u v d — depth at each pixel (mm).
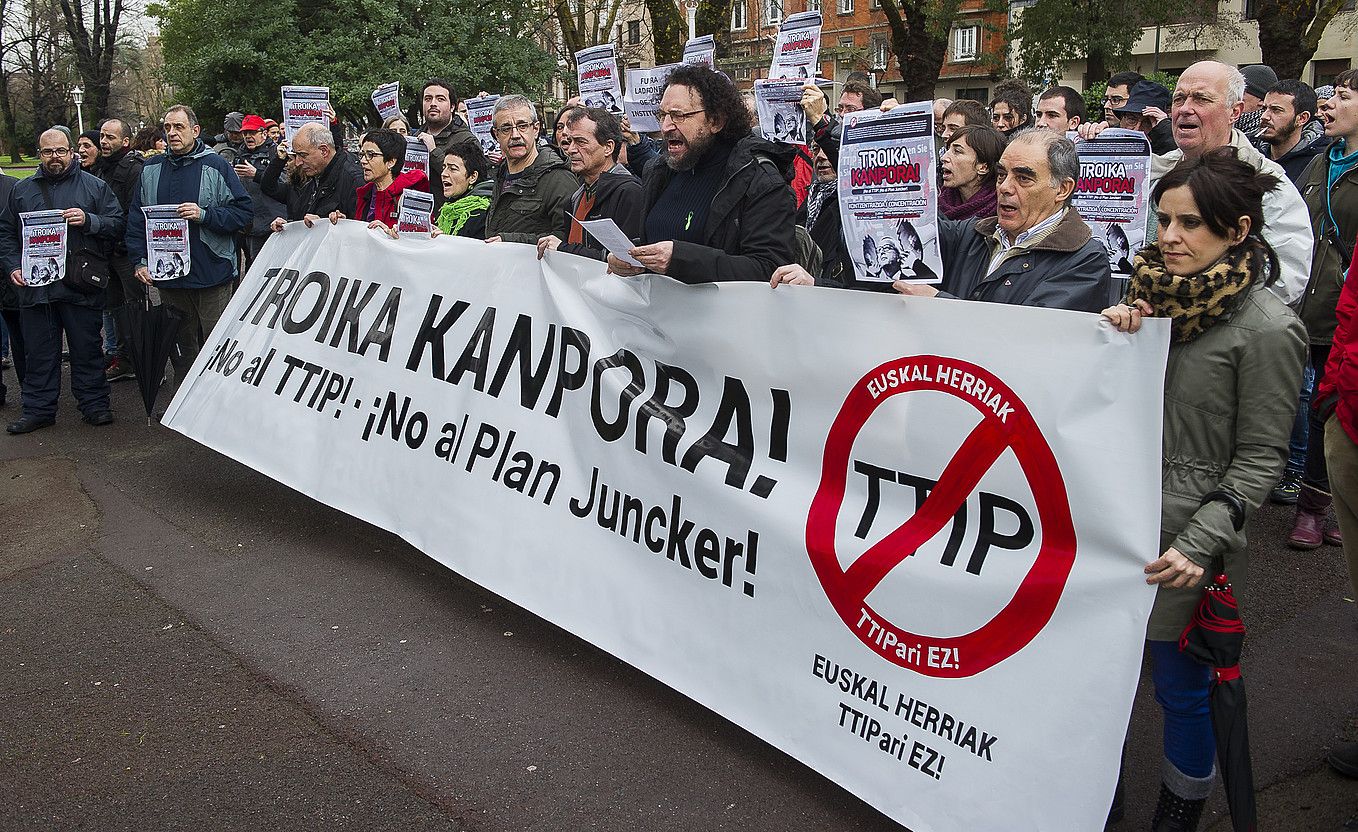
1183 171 2479
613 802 3049
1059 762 2512
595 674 3756
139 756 3334
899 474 2887
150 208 6586
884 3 17203
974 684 2684
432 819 2998
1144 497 2422
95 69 40562
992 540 2686
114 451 6609
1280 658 3842
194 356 7316
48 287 6934
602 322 3885
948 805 2684
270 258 5793
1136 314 2439
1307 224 3947
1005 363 2643
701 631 3355
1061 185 2998
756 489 3246
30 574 4785
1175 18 21375
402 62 18875
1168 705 2631
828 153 4656
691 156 3783
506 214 5426
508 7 20016
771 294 3215
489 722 3471
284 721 3512
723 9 15508
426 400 4570
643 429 3635
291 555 4883
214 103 20078
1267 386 2410
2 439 6977
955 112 4965
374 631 4113
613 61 6969
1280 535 4996
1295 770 3160
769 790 3080
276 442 5180
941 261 3227
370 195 6379
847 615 2967
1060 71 18312
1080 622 2510
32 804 3100
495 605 4312
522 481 4074
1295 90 5426
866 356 2955
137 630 4195
